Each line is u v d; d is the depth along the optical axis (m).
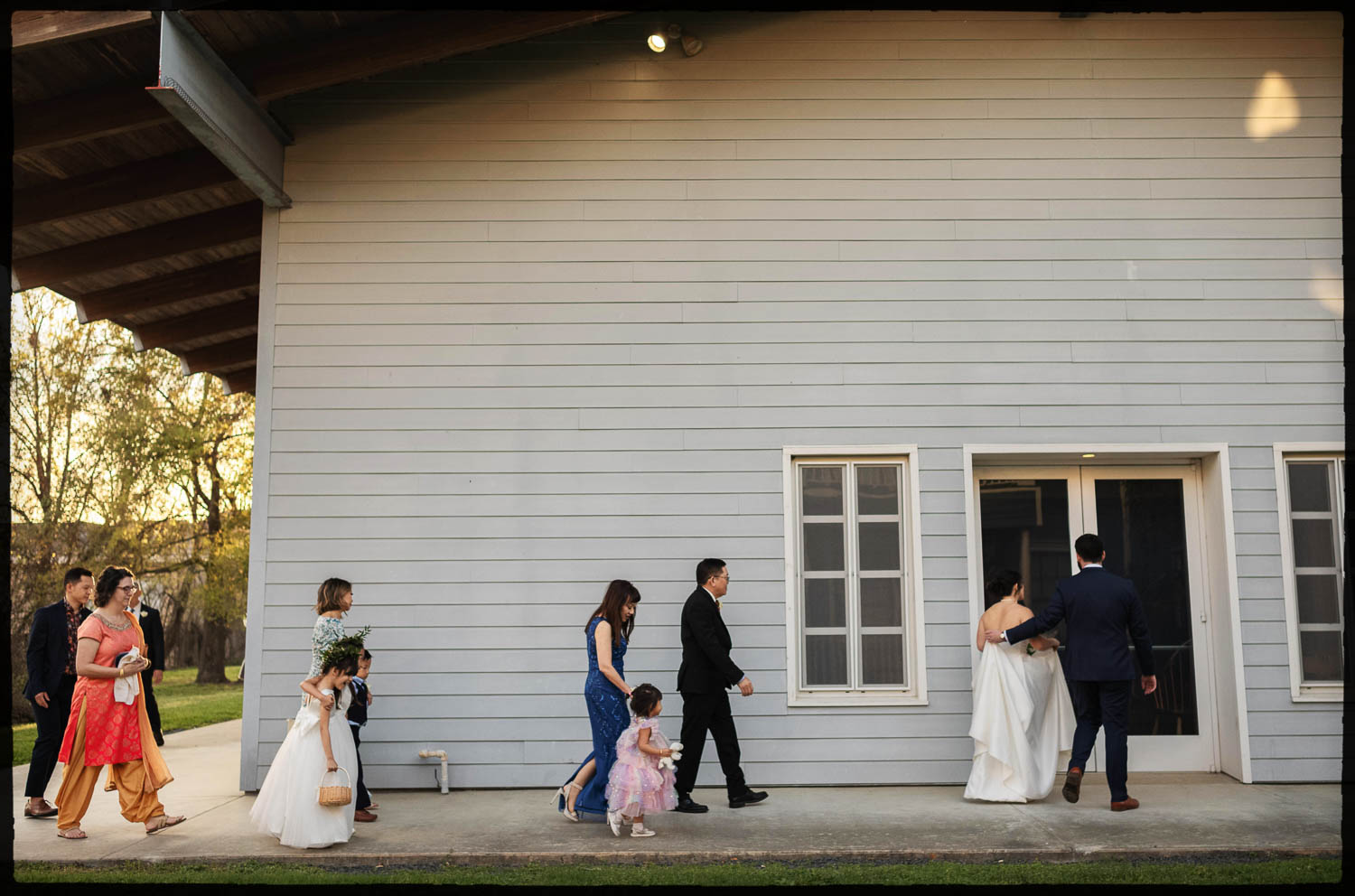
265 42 6.66
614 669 5.67
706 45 7.31
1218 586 7.00
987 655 6.26
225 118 6.17
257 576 6.82
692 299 7.11
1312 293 7.12
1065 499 7.24
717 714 6.08
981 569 7.19
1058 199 7.19
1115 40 7.32
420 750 6.70
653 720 5.41
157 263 8.70
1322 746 6.71
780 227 7.17
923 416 7.00
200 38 5.70
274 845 5.26
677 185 7.20
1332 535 6.97
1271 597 6.86
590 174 7.21
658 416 7.01
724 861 4.98
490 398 7.02
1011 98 7.27
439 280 7.12
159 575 21.92
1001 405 7.01
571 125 7.25
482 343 7.07
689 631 6.08
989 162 7.22
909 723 6.76
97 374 19.05
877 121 7.25
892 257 7.14
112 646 5.52
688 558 6.89
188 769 7.97
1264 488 6.95
